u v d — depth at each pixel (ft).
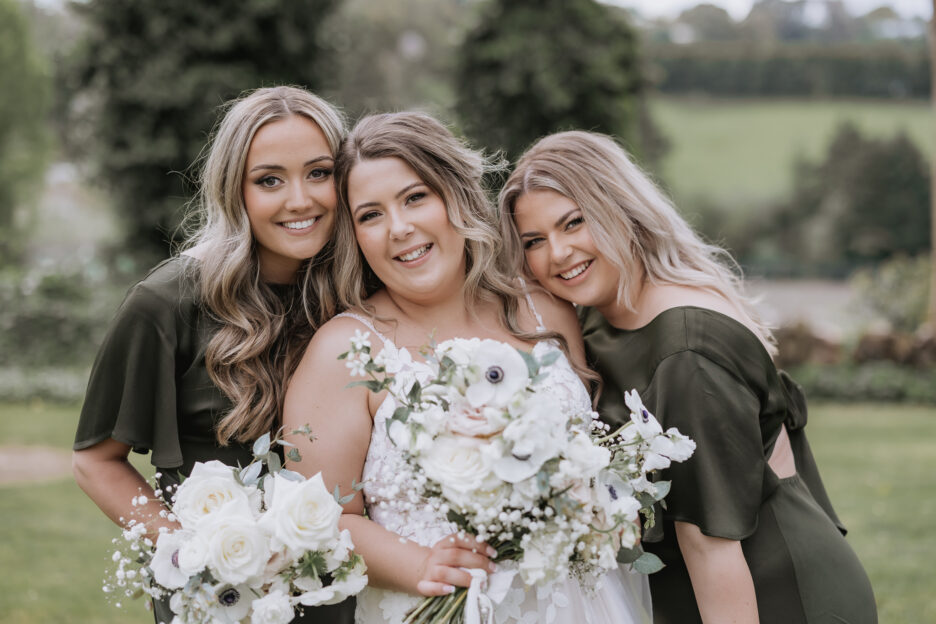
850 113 127.13
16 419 31.65
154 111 39.99
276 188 7.40
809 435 28.63
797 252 111.65
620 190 7.86
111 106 40.22
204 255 7.61
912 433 28.84
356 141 7.45
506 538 6.40
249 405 7.39
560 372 7.69
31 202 85.56
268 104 7.42
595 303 7.93
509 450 5.96
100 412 7.28
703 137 125.18
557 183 7.75
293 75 42.04
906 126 118.52
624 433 6.64
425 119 7.56
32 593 15.03
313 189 7.44
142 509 7.28
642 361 7.65
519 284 8.09
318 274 7.90
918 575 15.20
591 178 7.80
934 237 40.40
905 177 108.88
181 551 6.09
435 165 7.33
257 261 7.75
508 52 39.63
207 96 39.65
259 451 6.54
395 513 7.06
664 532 7.60
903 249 108.47
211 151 7.60
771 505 7.44
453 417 6.13
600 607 7.29
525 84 39.93
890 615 13.39
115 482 7.37
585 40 40.40
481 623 6.64
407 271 7.32
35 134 83.66
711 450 7.04
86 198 97.60
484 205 7.73
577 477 6.03
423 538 6.95
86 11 40.09
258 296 7.64
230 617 6.24
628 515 6.24
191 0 39.70
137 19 39.83
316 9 42.65
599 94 40.34
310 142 7.41
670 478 7.18
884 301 42.63
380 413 7.09
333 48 44.37
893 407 34.96
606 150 8.09
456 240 7.48
